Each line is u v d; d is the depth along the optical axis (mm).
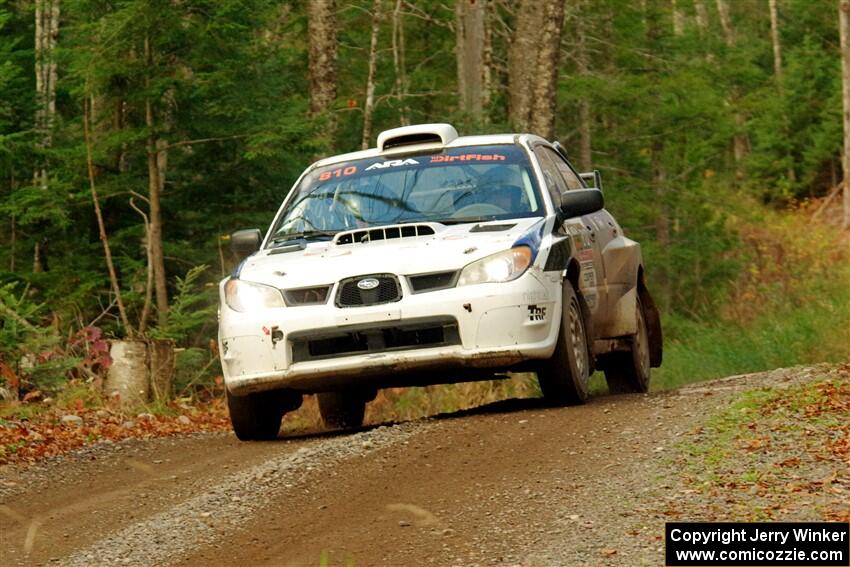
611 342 30875
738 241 76188
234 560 16234
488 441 22125
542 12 57406
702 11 110562
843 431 20141
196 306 51375
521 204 27062
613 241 31516
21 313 39438
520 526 16594
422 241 25469
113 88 48594
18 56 56781
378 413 38906
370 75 57844
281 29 64812
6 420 31406
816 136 120125
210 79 47500
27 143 49656
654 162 75188
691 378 42344
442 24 75562
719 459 19047
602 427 22516
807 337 41906
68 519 19609
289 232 27875
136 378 37031
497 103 75312
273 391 26406
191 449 26250
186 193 51844
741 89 84500
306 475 20609
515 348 24406
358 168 28891
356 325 24516
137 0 45469
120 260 50688
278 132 48844
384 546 16188
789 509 16297
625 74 72750
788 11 144250
